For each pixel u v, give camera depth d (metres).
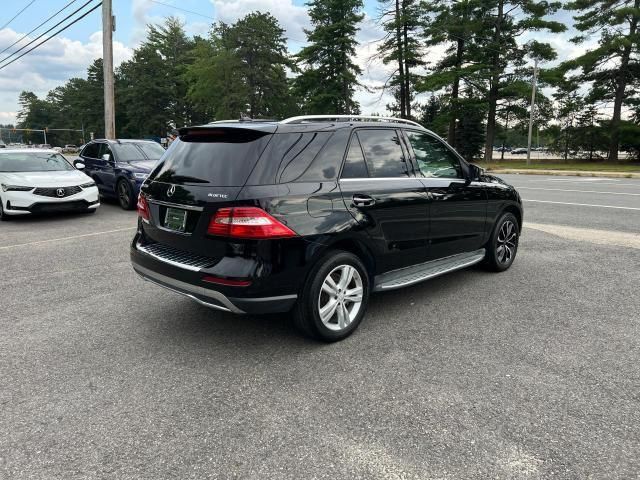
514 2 36.75
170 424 2.73
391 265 4.26
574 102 44.00
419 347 3.72
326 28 46.09
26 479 2.28
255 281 3.27
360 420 2.75
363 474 2.31
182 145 3.95
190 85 62.28
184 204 3.53
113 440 2.58
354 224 3.76
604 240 7.51
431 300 4.83
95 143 12.54
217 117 55.75
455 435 2.61
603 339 3.84
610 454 2.45
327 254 3.65
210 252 3.40
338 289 3.77
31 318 4.38
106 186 11.77
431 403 2.92
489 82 38.44
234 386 3.15
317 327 3.65
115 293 5.10
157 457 2.44
